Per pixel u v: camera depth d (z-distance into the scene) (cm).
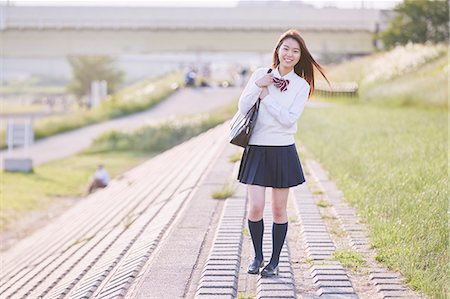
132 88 8619
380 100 3178
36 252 1277
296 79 593
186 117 3862
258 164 591
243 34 6116
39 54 6112
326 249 703
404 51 3678
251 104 583
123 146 3628
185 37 6125
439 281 564
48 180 2595
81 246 1028
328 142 1634
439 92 2711
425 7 4403
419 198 834
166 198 1162
